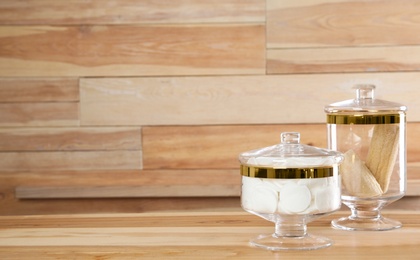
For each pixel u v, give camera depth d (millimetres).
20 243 1541
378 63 2662
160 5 2695
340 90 2678
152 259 1396
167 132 2727
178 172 2734
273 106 2691
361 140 1626
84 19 2711
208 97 2707
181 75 2709
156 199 2742
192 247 1479
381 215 1781
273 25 2670
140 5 2699
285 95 2688
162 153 2732
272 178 1435
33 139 2754
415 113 2666
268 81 2688
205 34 2691
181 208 2738
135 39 2707
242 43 2684
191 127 2721
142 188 2709
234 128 2709
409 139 2670
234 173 2717
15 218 1810
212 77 2701
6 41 2729
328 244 1470
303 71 2680
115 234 1610
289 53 2678
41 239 1575
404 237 1541
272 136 2701
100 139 2742
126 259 1400
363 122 1619
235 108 2703
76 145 2748
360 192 1619
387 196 1642
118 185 2738
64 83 2736
